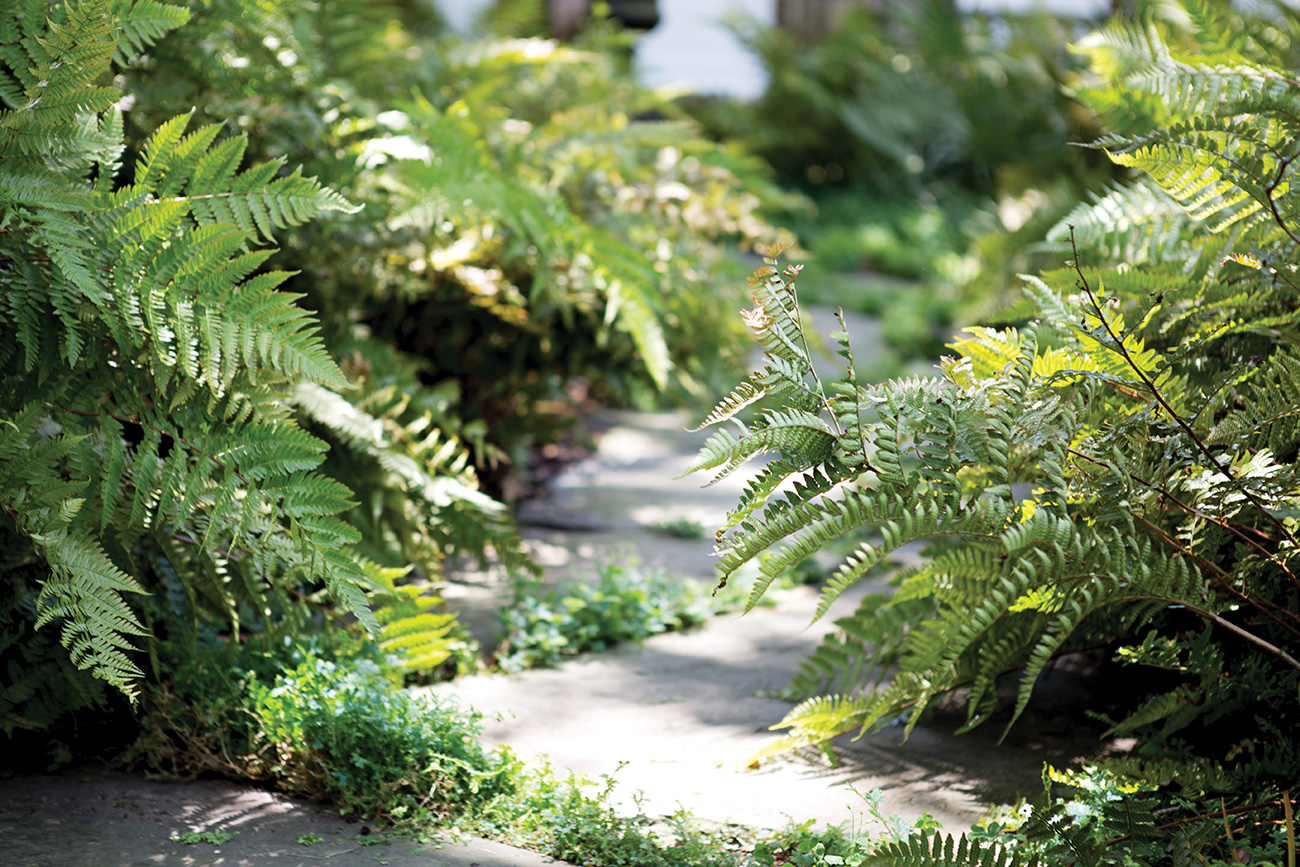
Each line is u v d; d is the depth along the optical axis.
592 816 2.72
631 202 5.14
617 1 12.97
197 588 3.20
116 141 2.68
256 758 2.98
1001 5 13.19
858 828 2.74
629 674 3.80
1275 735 2.74
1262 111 2.48
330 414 3.52
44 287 2.58
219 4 3.50
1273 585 2.63
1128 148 2.55
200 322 2.66
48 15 2.67
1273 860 2.30
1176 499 2.45
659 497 5.78
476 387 5.16
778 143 14.42
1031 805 2.59
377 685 3.11
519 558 3.93
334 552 2.86
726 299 5.27
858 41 14.66
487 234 4.51
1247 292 2.78
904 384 2.51
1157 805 2.60
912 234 12.27
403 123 3.97
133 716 3.12
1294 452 2.76
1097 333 2.52
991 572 2.68
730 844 2.69
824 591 2.30
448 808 2.82
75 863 2.50
